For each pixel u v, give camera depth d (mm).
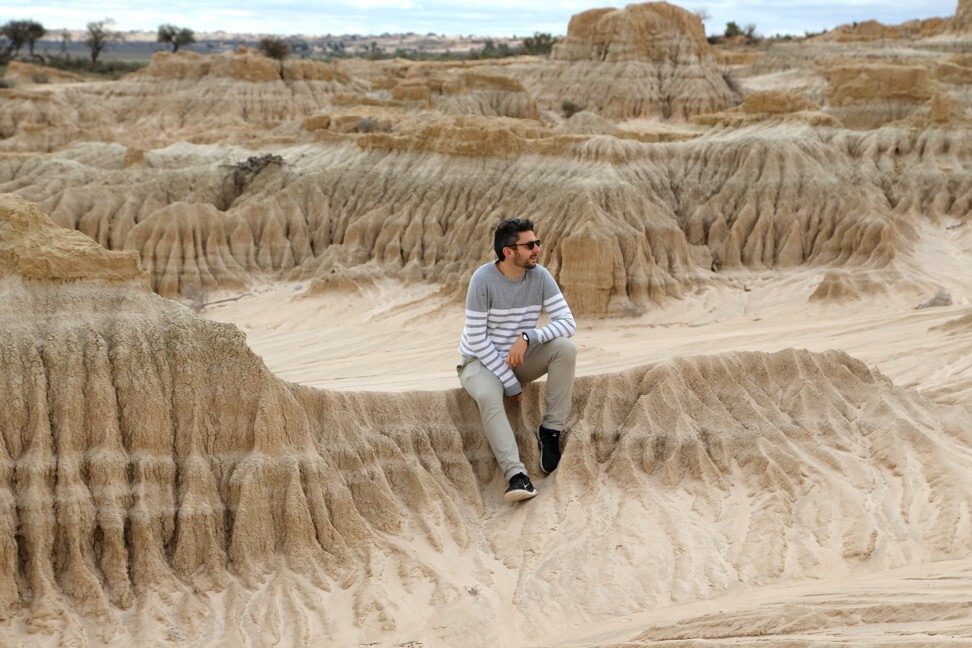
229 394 11547
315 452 11758
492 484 12992
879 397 14875
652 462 13258
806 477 13156
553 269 39500
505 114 78000
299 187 48812
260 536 11125
